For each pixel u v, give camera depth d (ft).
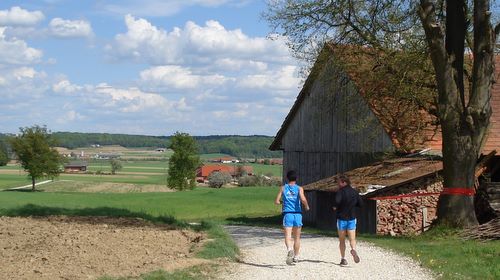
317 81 110.22
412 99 84.84
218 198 185.88
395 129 93.35
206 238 54.70
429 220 88.02
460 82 69.05
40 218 70.85
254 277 40.29
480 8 65.31
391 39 81.61
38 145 246.27
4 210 76.28
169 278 36.91
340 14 82.23
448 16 69.56
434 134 91.04
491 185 77.00
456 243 58.65
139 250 48.03
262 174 344.49
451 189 66.85
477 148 66.59
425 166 90.53
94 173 429.38
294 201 46.24
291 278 40.22
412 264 46.34
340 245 46.03
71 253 45.50
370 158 104.27
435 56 65.51
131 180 345.10
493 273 41.16
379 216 88.12
